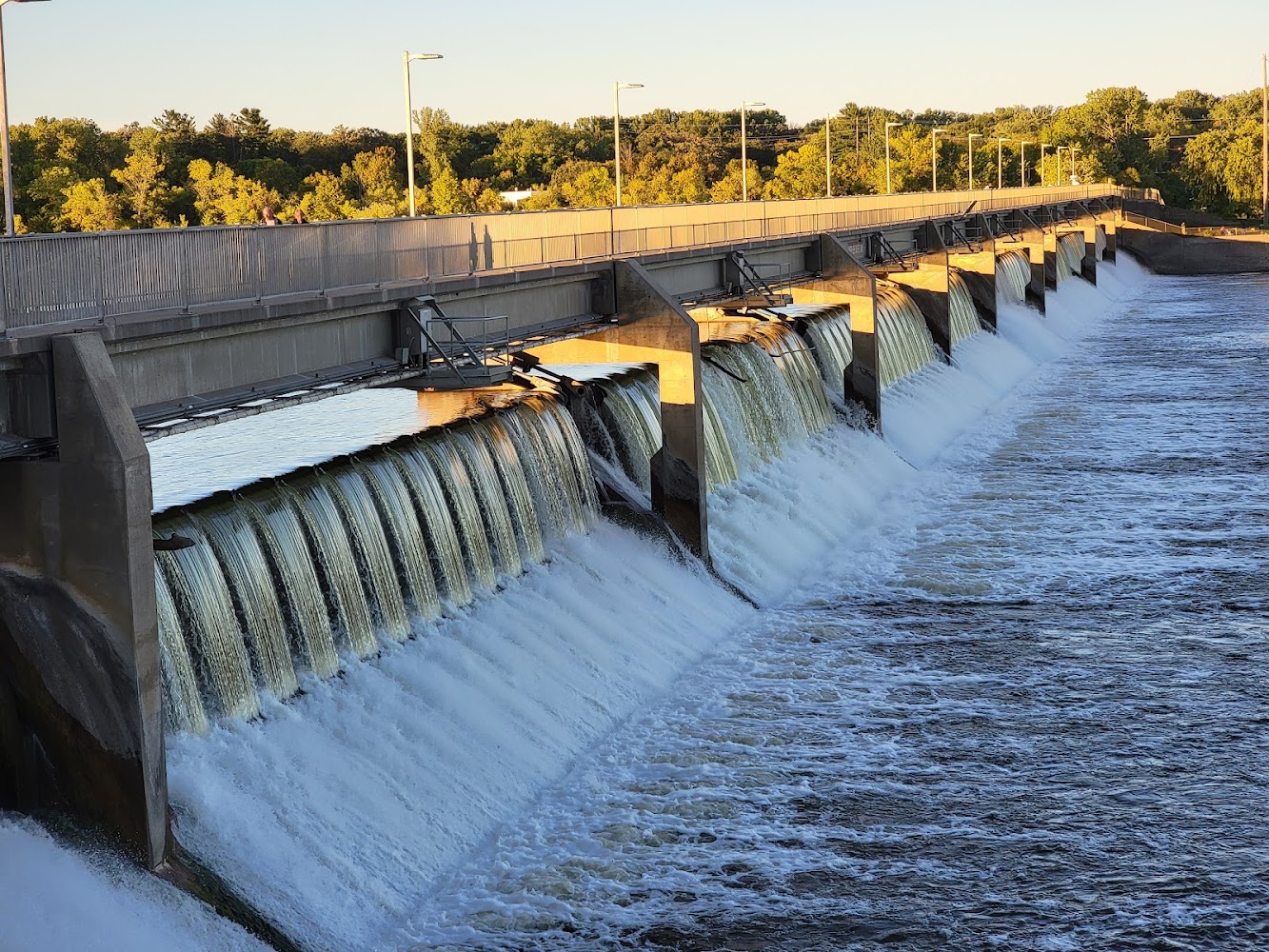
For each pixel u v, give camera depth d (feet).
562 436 147.23
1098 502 195.72
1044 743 116.98
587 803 105.60
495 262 143.23
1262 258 597.11
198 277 97.14
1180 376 310.04
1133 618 147.33
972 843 100.53
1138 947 88.63
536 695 116.88
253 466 123.34
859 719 121.80
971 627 145.38
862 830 102.17
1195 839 101.35
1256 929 90.48
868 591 158.61
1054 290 453.17
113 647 80.59
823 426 216.13
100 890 78.84
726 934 88.99
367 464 116.47
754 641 142.10
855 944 88.38
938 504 198.39
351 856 91.61
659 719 121.49
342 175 615.98
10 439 80.79
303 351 110.11
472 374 125.90
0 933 74.02
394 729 103.60
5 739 83.15
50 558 81.05
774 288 216.74
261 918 83.35
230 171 495.82
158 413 92.79
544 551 138.21
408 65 162.30
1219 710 123.34
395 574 114.93
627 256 168.96
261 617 99.55
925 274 297.53
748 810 104.99
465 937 87.76
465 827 99.45
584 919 90.33
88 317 86.79
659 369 160.04
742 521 167.84
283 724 97.96
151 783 81.71
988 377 307.37
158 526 94.53
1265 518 184.24
